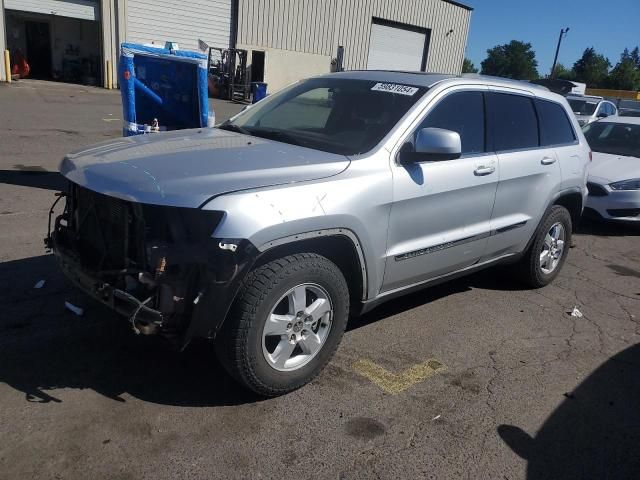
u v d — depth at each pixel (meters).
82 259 3.42
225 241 2.85
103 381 3.39
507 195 4.66
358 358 3.94
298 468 2.81
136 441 2.90
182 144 3.66
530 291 5.58
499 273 5.90
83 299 4.37
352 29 31.42
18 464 2.66
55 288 4.53
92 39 26.03
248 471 2.76
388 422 3.25
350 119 4.04
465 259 4.45
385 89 4.19
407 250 3.83
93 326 3.99
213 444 2.93
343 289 3.44
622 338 4.68
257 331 3.07
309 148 3.75
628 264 6.86
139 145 3.63
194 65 7.84
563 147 5.38
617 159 8.72
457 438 3.17
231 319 3.03
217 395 3.36
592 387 3.85
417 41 35.09
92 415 3.07
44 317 4.06
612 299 5.59
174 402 3.25
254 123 4.47
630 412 3.59
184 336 2.96
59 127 13.03
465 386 3.71
